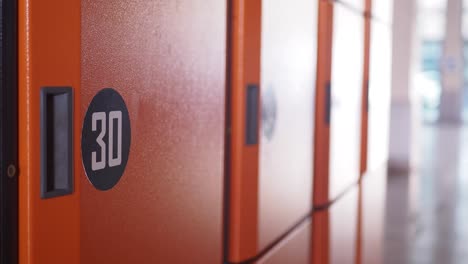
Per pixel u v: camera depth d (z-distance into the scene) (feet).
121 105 3.53
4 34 2.70
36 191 2.84
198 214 4.52
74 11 3.00
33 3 2.77
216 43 4.67
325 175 7.38
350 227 8.90
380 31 10.44
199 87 4.43
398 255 16.72
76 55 3.03
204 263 4.66
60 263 3.00
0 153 2.72
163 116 3.97
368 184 9.94
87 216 3.28
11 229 2.81
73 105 3.02
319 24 7.10
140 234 3.77
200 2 4.39
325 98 7.22
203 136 4.52
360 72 9.06
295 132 6.46
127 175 3.62
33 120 2.80
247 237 5.24
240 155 5.02
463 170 32.58
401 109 31.68
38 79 2.81
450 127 57.36
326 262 7.72
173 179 4.13
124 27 3.53
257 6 5.13
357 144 9.01
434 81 66.59
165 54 3.96
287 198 6.30
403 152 31.78
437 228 19.79
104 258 3.44
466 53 61.67
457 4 59.52
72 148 3.01
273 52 5.65
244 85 4.97
